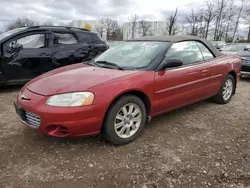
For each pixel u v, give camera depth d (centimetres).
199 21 2695
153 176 220
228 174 224
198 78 359
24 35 517
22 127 322
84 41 606
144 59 316
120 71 288
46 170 227
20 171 225
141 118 292
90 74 281
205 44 398
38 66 530
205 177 219
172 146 277
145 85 283
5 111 388
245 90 588
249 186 208
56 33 562
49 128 243
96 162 242
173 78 316
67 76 283
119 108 264
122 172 226
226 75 428
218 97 434
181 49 349
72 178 216
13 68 503
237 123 353
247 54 748
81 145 275
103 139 291
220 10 2686
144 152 262
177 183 211
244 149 272
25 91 274
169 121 354
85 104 241
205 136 305
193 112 397
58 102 239
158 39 360
